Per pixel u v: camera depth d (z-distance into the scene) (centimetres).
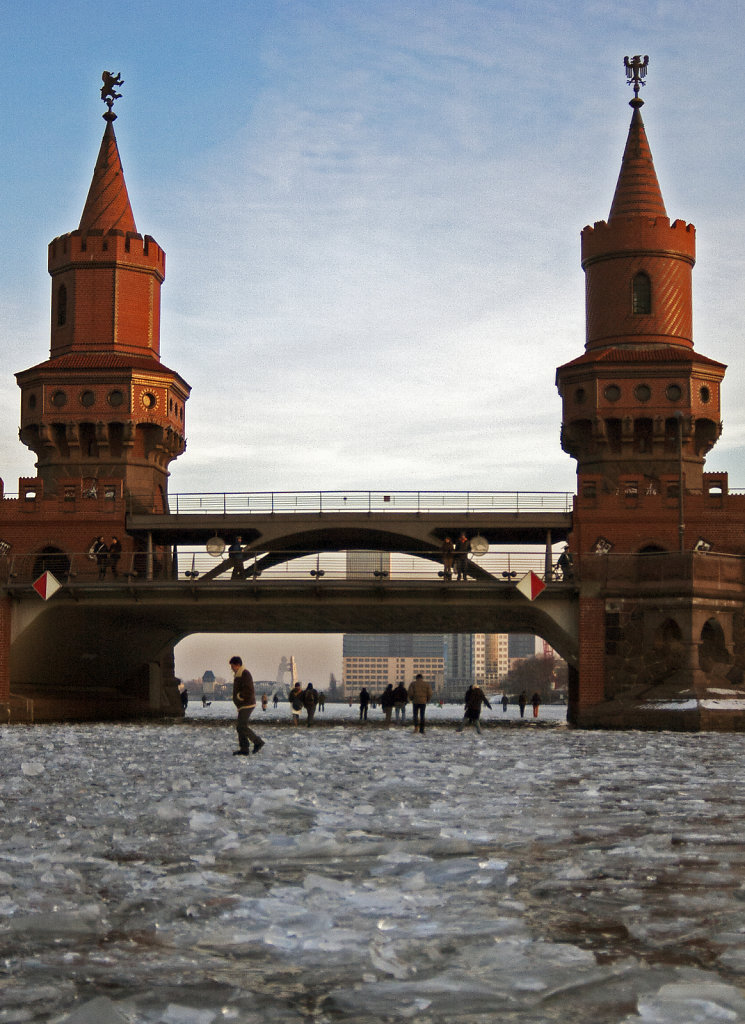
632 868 1234
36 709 6675
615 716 5934
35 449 7481
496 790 2097
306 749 3553
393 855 1298
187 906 1056
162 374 7400
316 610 6631
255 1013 745
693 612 5962
